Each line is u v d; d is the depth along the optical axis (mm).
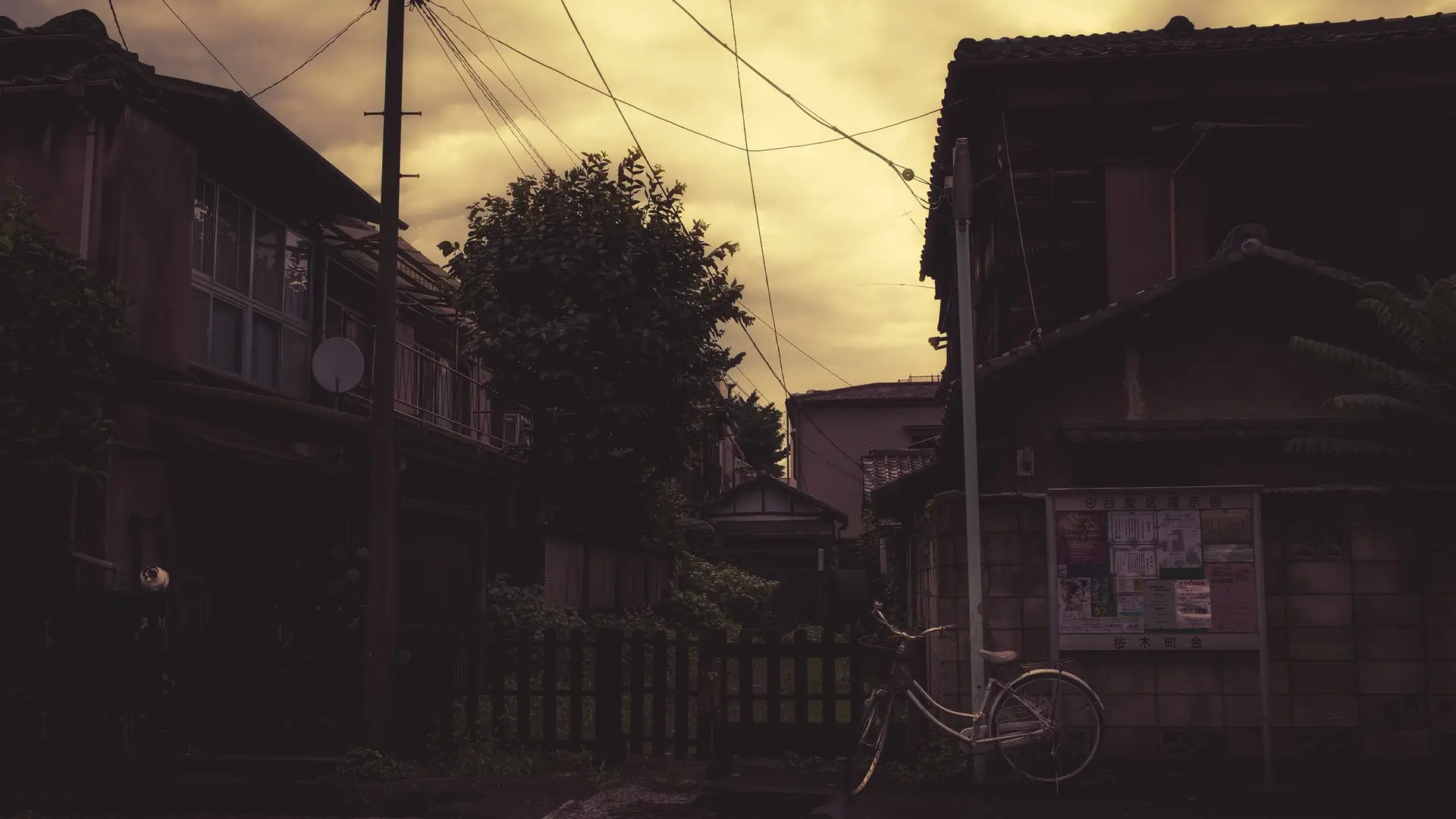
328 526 13156
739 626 24016
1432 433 9445
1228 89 14852
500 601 13844
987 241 16797
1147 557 8125
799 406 40969
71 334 8711
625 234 17266
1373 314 10938
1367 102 14773
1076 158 15125
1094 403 11469
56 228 9828
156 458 10188
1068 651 8109
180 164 10875
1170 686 8078
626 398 17219
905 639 8125
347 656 8680
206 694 8594
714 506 35469
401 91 8961
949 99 15766
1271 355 11359
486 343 16891
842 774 8422
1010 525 8289
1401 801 7520
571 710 8945
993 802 7566
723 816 7125
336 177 13812
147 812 7379
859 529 40062
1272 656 8094
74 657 8531
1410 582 8062
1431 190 14039
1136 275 14688
